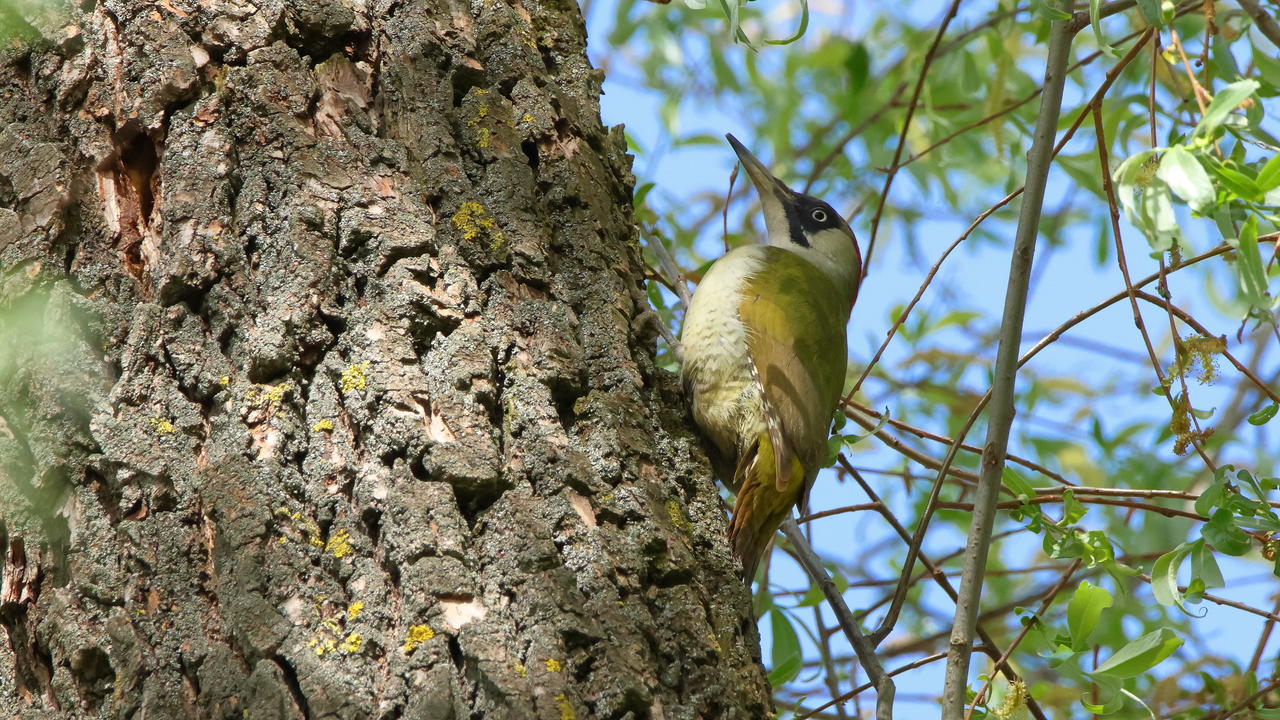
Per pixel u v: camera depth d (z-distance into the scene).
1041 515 7.71
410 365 5.35
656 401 6.55
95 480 5.13
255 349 5.29
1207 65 7.33
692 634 5.33
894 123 12.45
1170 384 6.86
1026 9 9.19
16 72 5.96
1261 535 7.10
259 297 5.45
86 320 5.41
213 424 5.20
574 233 6.57
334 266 5.56
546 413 5.60
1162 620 10.41
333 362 5.33
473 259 5.96
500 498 5.19
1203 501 6.96
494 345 5.70
